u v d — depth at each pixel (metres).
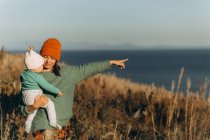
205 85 10.38
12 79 10.53
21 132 5.82
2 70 12.38
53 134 5.09
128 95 11.41
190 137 8.03
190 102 10.30
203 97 10.45
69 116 5.23
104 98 11.11
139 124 9.21
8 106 8.15
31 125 5.11
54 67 5.16
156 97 10.41
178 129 8.48
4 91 8.88
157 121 9.58
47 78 5.12
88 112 9.19
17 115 7.55
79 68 5.27
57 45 5.11
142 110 10.40
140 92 11.57
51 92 5.03
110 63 5.39
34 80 4.98
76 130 7.43
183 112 9.77
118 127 8.88
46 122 5.07
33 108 4.98
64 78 5.17
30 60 4.98
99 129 8.07
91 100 10.41
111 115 9.57
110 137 7.69
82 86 11.00
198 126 9.16
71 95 5.25
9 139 6.39
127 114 10.09
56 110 5.09
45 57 5.11
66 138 5.30
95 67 5.32
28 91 5.00
